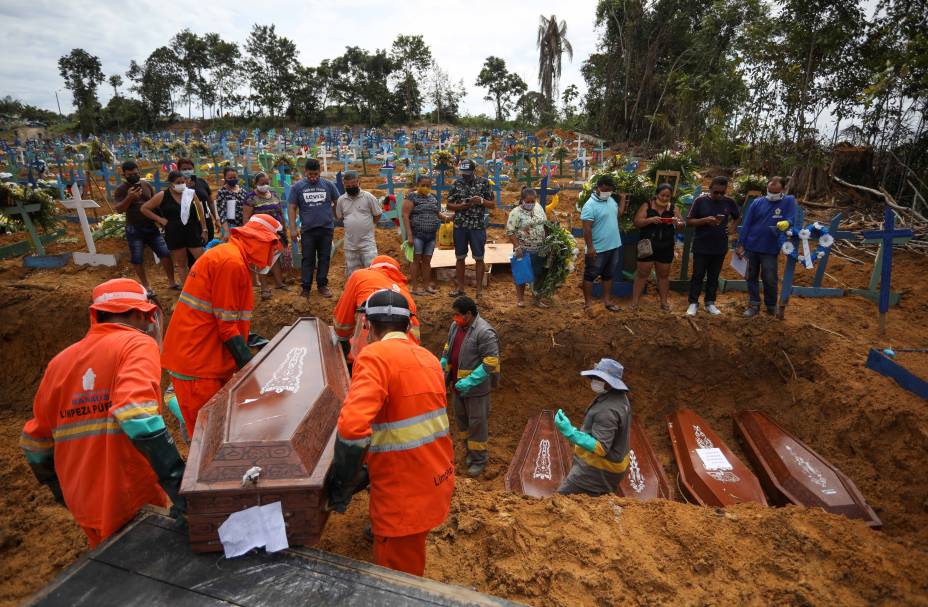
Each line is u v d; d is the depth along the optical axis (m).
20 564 4.20
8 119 75.19
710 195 7.10
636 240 8.14
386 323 2.83
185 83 71.12
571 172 24.20
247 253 3.79
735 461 5.75
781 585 3.27
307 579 2.18
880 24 12.57
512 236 7.39
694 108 27.14
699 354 7.11
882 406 5.74
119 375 2.45
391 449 2.65
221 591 2.11
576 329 7.25
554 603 3.09
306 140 38.84
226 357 3.94
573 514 3.89
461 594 2.16
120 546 2.32
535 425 6.73
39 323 7.68
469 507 4.00
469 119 63.56
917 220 11.05
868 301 8.29
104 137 50.16
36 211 9.73
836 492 5.04
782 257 10.21
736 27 26.12
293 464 2.39
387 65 62.91
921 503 5.05
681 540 3.62
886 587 3.27
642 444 6.31
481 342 5.45
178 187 7.07
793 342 6.91
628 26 33.06
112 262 8.93
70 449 2.62
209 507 2.27
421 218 7.80
